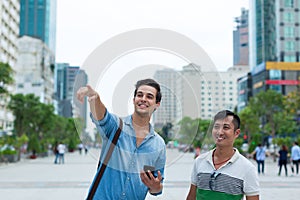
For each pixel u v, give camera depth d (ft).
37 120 120.67
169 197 30.22
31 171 61.00
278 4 207.21
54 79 239.30
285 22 206.28
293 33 206.49
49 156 136.77
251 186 9.07
